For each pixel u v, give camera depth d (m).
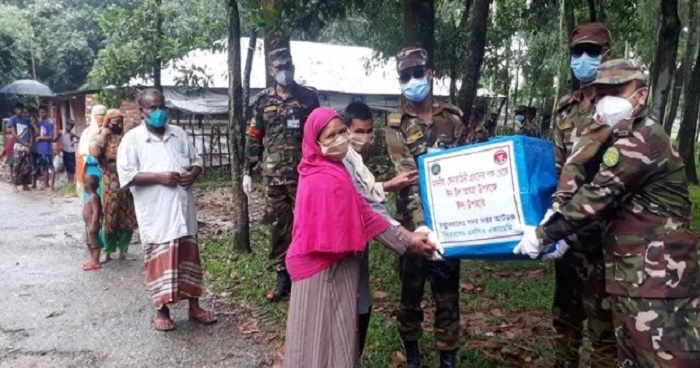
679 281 2.63
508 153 2.91
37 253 7.37
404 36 5.81
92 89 15.48
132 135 4.66
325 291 2.94
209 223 8.96
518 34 14.12
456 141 3.65
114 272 6.46
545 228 2.79
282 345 4.42
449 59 10.63
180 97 15.10
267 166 5.31
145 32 9.01
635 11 9.92
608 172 2.65
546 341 4.43
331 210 2.85
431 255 3.25
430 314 5.00
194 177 4.87
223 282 5.84
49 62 28.23
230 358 4.24
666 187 2.67
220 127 16.39
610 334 3.25
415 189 3.50
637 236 2.70
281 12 5.68
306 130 2.96
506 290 5.62
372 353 4.15
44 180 14.44
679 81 15.93
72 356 4.27
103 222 6.66
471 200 3.04
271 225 5.33
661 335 2.63
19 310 5.20
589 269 3.23
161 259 4.63
